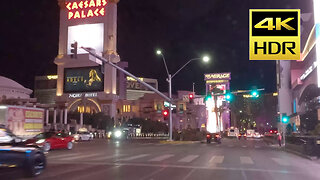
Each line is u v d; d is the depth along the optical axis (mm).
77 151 22688
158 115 110125
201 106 120188
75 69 94125
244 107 113250
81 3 94875
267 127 118688
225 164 14844
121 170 12461
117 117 100312
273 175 11734
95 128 81812
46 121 66250
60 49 96188
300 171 13141
